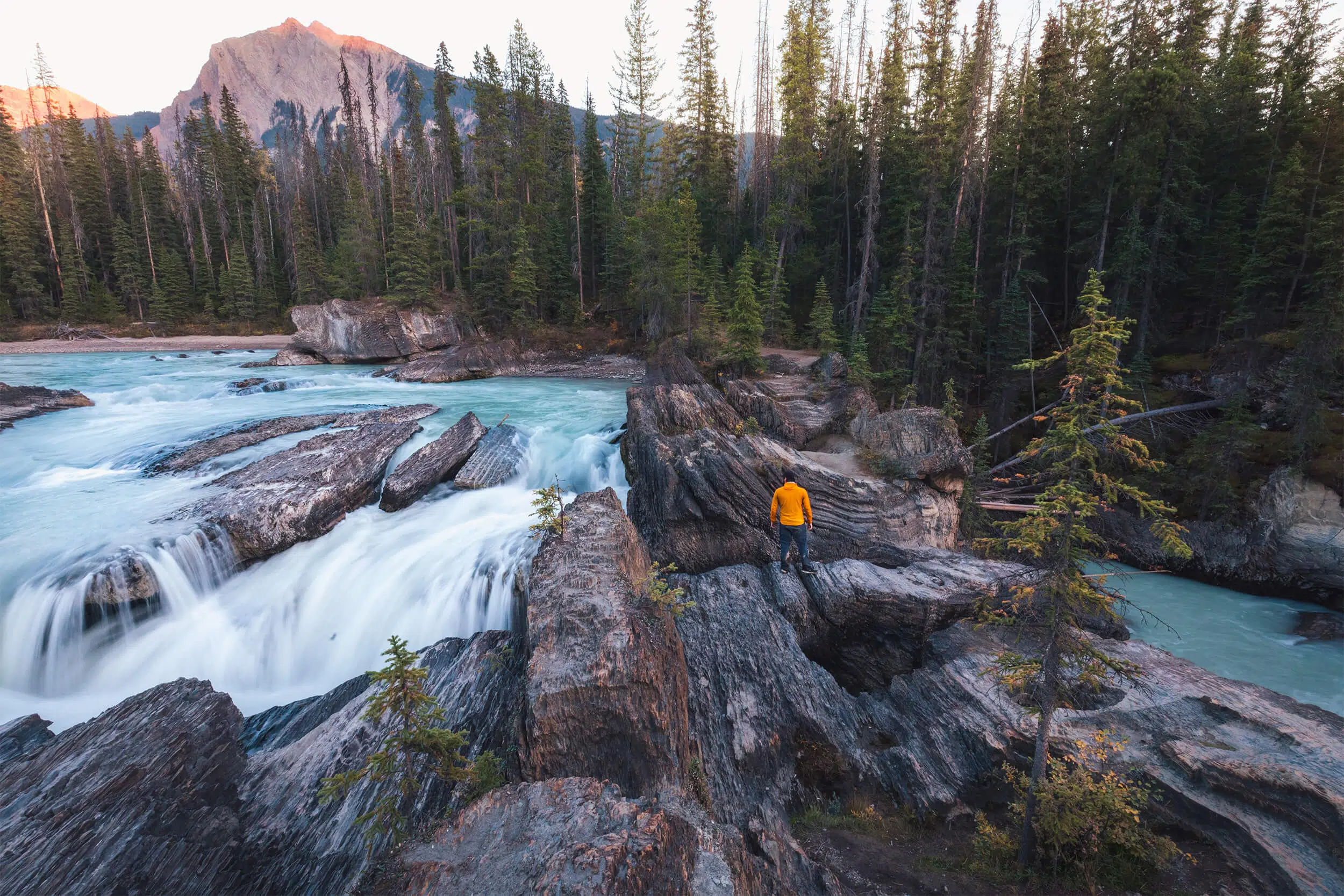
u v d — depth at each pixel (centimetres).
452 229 6038
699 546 1473
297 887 542
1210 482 2041
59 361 4400
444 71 6456
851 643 1213
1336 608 1770
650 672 659
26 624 1084
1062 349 652
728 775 880
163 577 1194
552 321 5650
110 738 668
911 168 3425
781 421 1991
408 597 1280
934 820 799
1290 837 623
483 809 441
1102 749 773
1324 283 1953
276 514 1376
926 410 1653
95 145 8412
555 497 1038
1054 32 3288
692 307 4322
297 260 7131
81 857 518
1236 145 3092
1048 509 657
